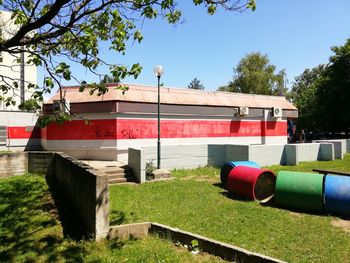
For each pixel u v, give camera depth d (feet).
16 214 29.63
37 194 35.99
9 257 21.79
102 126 59.52
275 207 32.81
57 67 20.29
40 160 47.09
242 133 76.18
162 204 32.86
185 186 42.65
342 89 131.85
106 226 23.11
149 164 48.93
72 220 27.91
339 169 57.57
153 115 62.69
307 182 31.35
